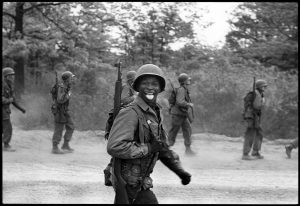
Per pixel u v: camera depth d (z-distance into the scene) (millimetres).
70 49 23844
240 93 21594
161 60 27906
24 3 23438
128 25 25766
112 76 22844
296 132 20641
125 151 4551
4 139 13320
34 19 24547
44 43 23062
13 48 21812
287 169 12250
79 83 21688
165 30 27500
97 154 13719
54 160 12344
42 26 24078
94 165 11930
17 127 18672
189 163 12836
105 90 21656
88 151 14227
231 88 21781
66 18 24094
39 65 25156
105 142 16266
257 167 12484
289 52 28078
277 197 8883
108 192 9000
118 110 4816
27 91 21844
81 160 12531
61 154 13445
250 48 29562
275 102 21641
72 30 24062
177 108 13914
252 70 25094
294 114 21719
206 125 20406
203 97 21391
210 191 9266
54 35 23594
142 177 4684
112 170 4738
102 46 25969
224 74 23266
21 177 9938
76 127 18703
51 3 23641
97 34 25203
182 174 4824
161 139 4852
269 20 28969
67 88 13617
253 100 13781
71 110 19531
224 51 27938
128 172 4672
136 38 27250
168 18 27234
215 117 20719
